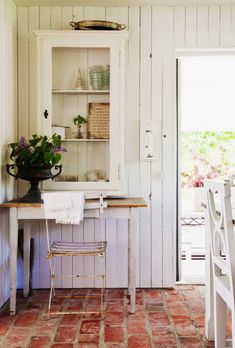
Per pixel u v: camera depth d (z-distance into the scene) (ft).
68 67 10.43
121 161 10.23
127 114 10.87
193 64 16.49
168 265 10.96
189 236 16.97
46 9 10.77
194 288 10.91
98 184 10.27
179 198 11.23
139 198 10.61
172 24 10.80
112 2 10.52
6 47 9.80
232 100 19.03
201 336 7.81
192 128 19.36
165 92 10.85
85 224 10.96
